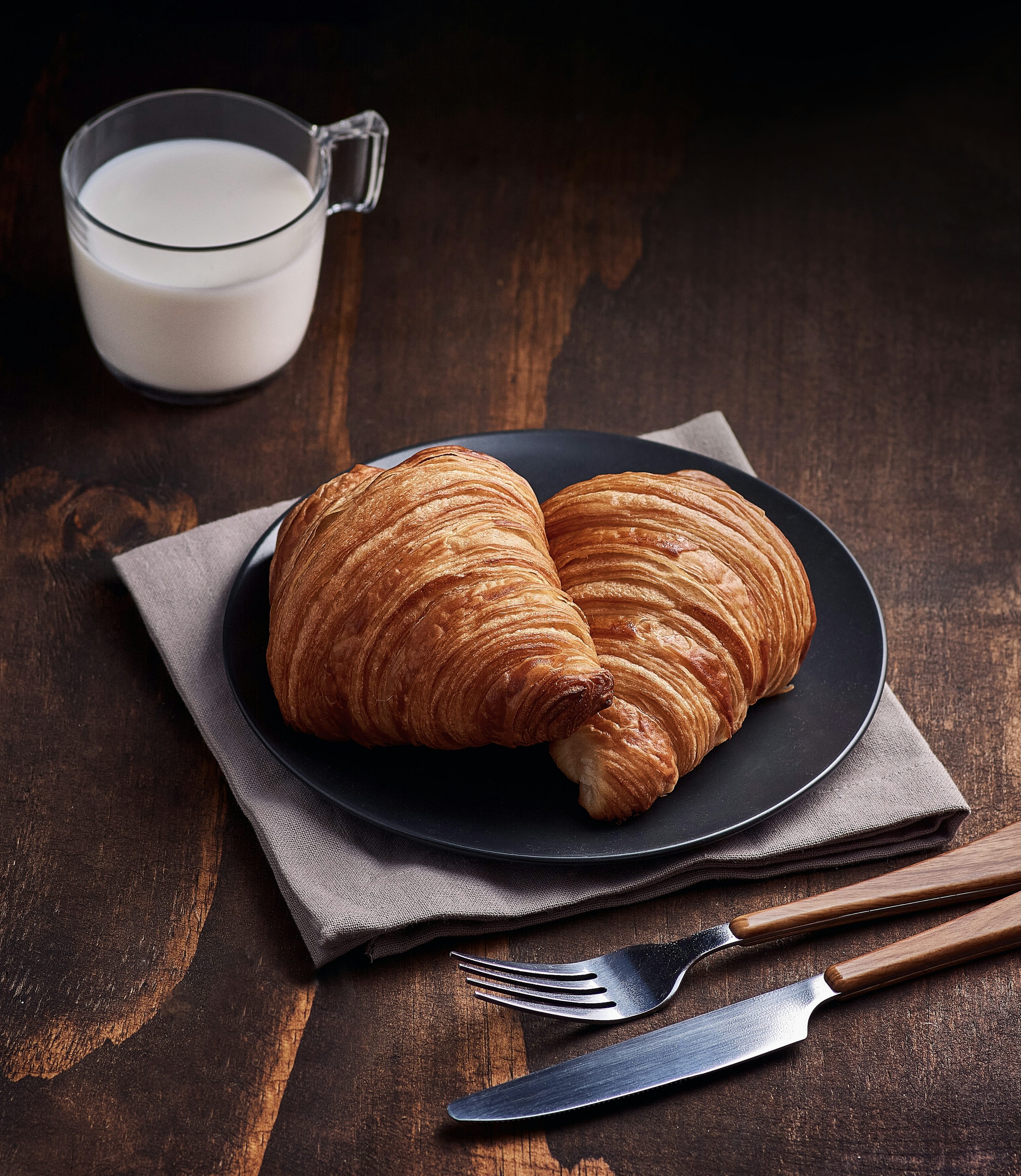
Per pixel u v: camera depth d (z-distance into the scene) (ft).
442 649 2.53
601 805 2.54
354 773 2.60
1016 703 2.81
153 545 2.83
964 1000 2.54
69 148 2.97
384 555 2.56
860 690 2.69
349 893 2.54
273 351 3.07
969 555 2.98
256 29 3.56
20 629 2.80
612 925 2.58
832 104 3.57
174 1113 2.44
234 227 3.03
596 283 3.29
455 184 3.40
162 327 2.97
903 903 2.56
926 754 2.69
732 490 2.76
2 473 2.97
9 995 2.51
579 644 2.56
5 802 2.64
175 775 2.68
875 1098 2.48
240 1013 2.51
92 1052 2.48
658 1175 2.42
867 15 3.69
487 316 3.24
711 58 3.62
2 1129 2.43
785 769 2.62
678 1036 2.46
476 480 2.63
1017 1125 2.47
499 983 2.49
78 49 3.49
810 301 3.29
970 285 3.33
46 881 2.59
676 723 2.56
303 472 3.03
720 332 3.24
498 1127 2.44
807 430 3.12
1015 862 2.59
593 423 3.12
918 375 3.21
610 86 3.56
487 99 3.51
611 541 2.65
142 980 2.52
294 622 2.58
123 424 3.05
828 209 3.42
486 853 2.52
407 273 3.28
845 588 2.77
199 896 2.59
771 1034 2.46
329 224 3.32
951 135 3.54
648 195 3.41
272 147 3.12
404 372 3.16
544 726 2.52
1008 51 3.67
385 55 3.56
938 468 3.09
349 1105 2.45
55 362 3.12
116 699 2.74
